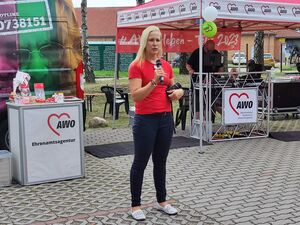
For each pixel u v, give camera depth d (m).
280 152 7.79
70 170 6.13
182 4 8.10
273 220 4.64
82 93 7.46
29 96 6.04
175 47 11.75
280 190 5.65
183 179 6.17
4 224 4.61
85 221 4.66
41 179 5.95
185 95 9.79
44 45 7.13
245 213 4.85
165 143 4.63
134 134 4.55
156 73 4.25
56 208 5.06
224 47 12.02
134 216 4.66
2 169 5.83
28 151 5.84
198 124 8.91
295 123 11.05
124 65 33.62
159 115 4.51
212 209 4.98
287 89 11.39
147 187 5.78
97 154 7.66
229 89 8.59
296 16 8.55
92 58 34.12
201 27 7.75
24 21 6.99
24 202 5.27
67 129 6.05
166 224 4.56
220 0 7.77
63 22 7.27
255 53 21.70
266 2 8.23
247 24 11.77
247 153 7.72
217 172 6.52
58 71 7.24
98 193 5.57
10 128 6.12
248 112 8.77
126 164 7.02
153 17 9.00
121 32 10.40
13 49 6.93
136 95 4.37
